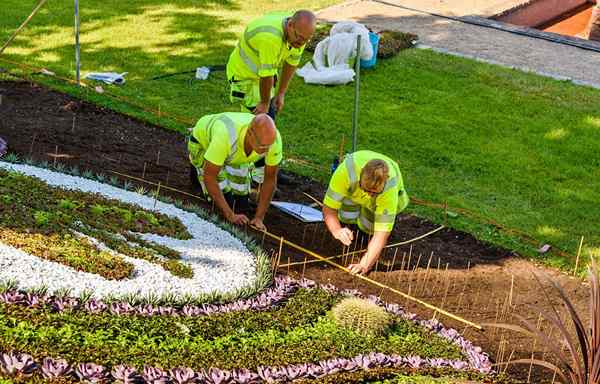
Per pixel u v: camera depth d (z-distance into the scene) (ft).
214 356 23.39
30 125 39.96
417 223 36.24
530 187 40.73
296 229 33.78
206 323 24.88
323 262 31.32
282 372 23.15
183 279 27.12
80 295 24.56
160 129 42.78
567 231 36.73
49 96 44.37
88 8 61.00
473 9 70.18
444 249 34.32
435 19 66.08
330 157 41.86
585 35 75.31
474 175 41.50
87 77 47.73
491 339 27.99
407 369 24.73
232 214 31.55
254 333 25.07
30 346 21.68
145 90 47.62
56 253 26.04
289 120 45.91
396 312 28.07
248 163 32.42
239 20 61.82
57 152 36.96
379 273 31.40
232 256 29.71
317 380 23.20
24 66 47.93
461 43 60.70
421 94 51.01
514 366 26.58
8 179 30.25
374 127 46.01
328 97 49.60
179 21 60.08
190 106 46.29
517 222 37.11
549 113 49.52
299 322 26.17
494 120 48.06
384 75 53.52
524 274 32.94
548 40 63.10
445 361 25.53
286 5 66.69
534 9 75.41
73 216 28.99
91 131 40.73
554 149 45.03
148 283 26.27
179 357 22.90
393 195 29.14
